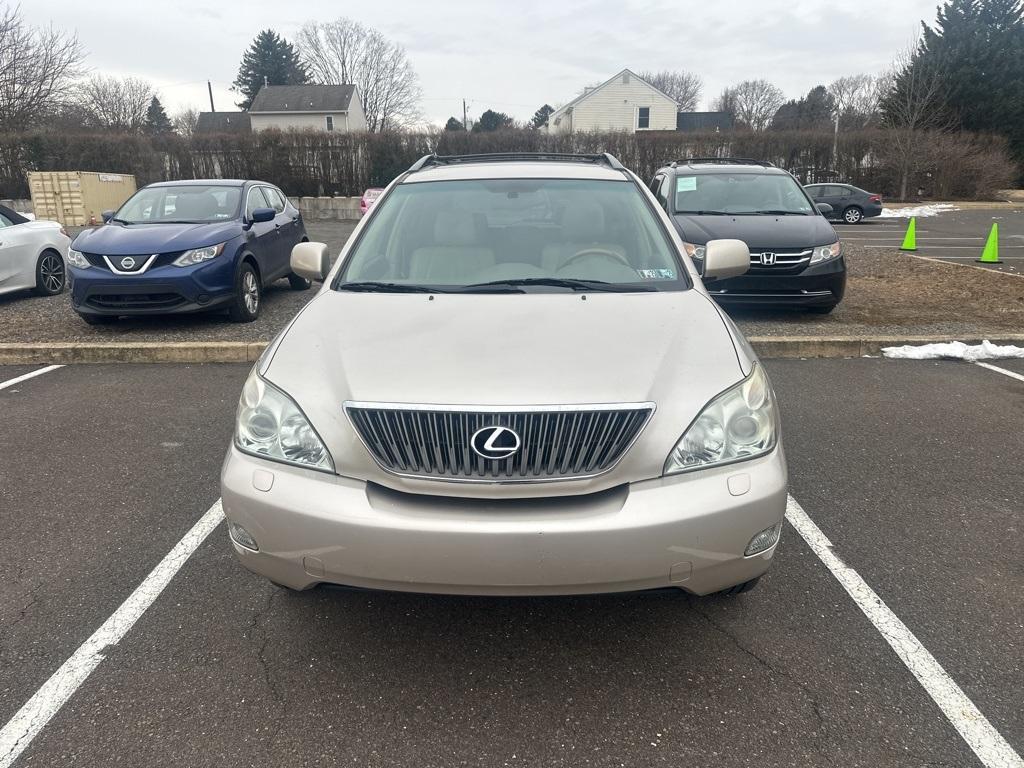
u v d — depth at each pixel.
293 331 2.75
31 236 9.41
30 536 3.40
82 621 2.75
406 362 2.41
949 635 2.64
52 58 31.81
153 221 8.11
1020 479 3.96
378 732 2.20
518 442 2.17
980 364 6.27
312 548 2.21
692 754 2.11
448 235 3.51
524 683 2.41
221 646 2.60
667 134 32.72
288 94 65.06
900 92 36.78
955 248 15.76
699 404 2.29
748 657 2.54
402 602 2.88
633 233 3.49
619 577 2.15
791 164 33.81
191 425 4.91
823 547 3.27
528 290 3.09
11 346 6.57
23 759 2.09
